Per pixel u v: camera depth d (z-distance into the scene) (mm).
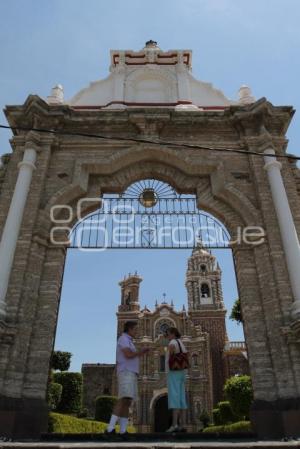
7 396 9688
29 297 11242
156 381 51188
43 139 14070
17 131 14578
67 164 14039
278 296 11336
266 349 10969
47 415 10141
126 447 6141
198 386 50031
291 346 10406
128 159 14305
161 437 8523
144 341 54625
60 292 12273
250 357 11008
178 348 9234
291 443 6613
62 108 14633
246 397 25750
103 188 14328
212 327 57406
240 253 12594
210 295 60656
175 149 14391
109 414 39156
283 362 10469
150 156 14422
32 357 10633
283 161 13969
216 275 62219
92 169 14125
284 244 11898
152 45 19344
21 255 11609
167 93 17125
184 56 18688
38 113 14227
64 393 34125
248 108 14812
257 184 13367
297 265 11328
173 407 8805
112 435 8164
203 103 17031
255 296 11812
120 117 14836
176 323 56969
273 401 10211
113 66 18422
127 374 8430
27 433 9461
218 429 30312
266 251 12172
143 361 52656
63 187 13375
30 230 12086
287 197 13086
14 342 10391
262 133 14195
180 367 9062
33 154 13430
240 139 14680
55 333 11523
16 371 10117
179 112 14898
